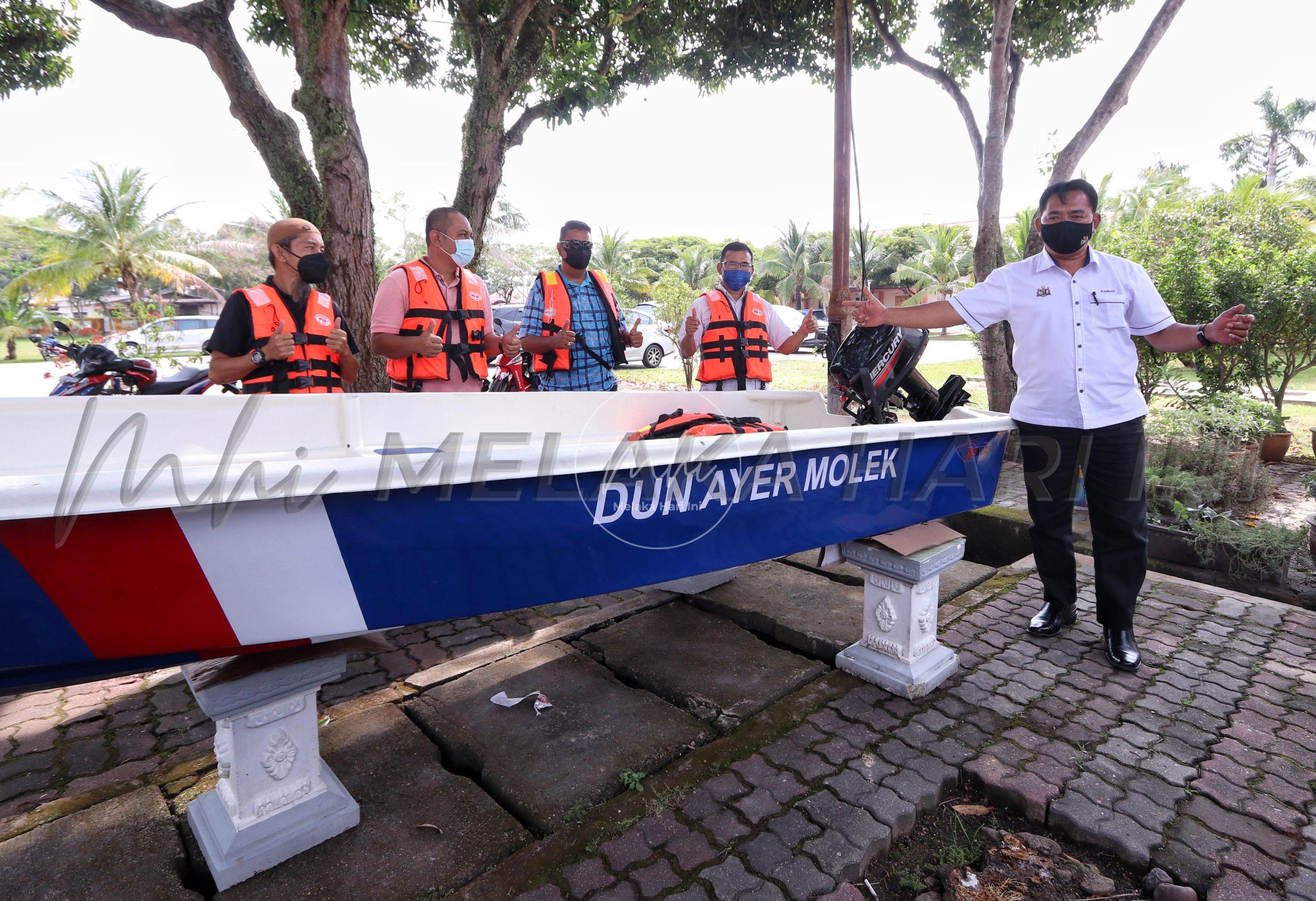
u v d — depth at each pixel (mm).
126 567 1266
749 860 1709
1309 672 2631
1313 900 1590
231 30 5141
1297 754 2129
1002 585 3512
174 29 4949
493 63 6305
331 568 1457
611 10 7570
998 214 6512
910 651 2518
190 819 1816
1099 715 2357
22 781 2096
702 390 3990
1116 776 2025
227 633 1400
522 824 1909
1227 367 6574
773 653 2881
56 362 5996
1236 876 1659
